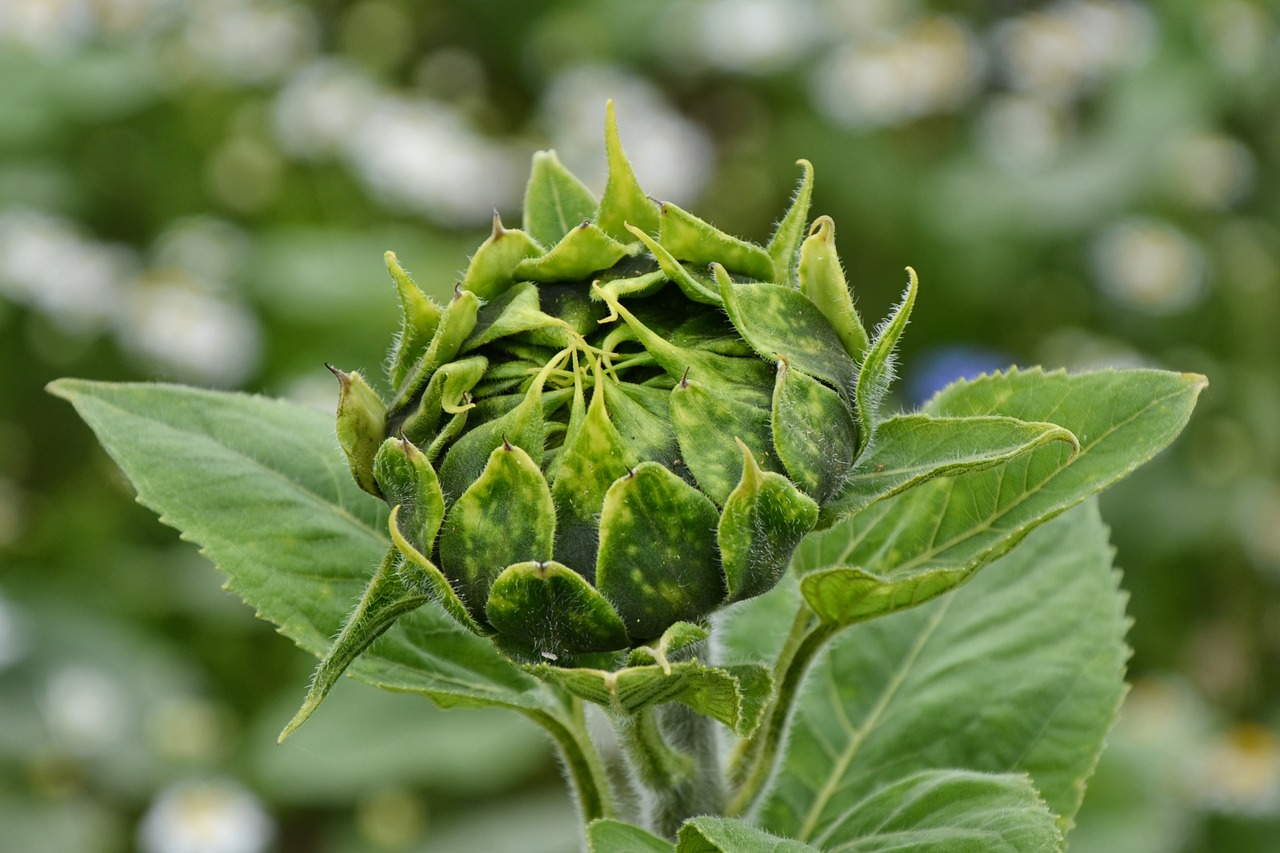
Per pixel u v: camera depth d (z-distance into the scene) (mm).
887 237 10211
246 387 9453
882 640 4434
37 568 9234
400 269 3242
